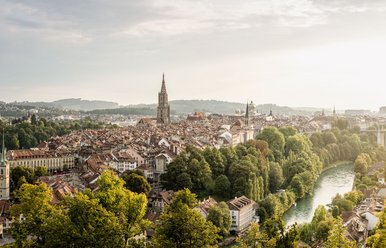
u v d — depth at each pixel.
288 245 153.25
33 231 166.38
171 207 182.00
